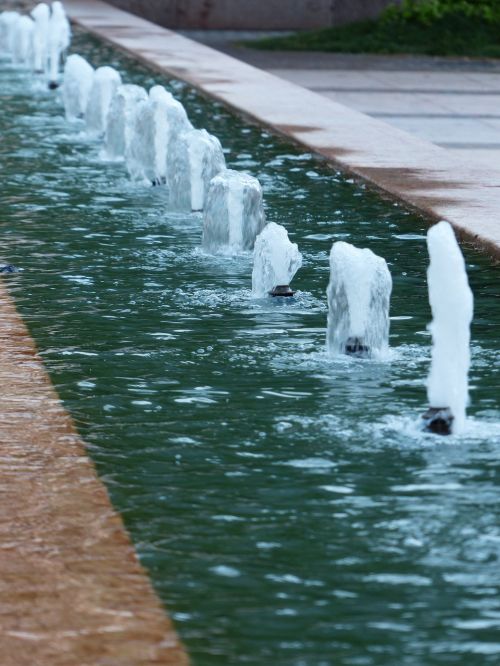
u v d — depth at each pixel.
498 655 8.73
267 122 33.88
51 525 10.55
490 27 64.06
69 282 19.02
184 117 26.94
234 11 77.38
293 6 77.50
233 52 62.94
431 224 22.92
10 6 66.25
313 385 14.34
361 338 15.43
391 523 10.75
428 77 52.41
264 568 9.92
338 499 11.23
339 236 22.08
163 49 50.72
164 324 16.84
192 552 10.16
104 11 66.44
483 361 15.27
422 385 14.36
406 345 15.96
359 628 9.05
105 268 19.94
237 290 18.67
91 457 12.11
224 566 9.93
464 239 21.59
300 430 12.91
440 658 8.69
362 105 42.78
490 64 58.59
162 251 21.17
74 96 34.91
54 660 8.48
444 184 25.95
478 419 13.29
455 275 12.69
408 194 24.83
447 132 36.53
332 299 15.51
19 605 9.20
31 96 39.81
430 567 9.98
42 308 17.58
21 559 9.91
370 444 12.52
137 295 18.33
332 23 77.88
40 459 12.02
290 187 26.42
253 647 8.77
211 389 14.18
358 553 10.20
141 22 61.75
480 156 31.89
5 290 18.48
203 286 18.91
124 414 13.32
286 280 18.30
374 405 13.69
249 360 15.26
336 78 51.50
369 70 54.94
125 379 14.51
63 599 9.30
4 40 52.84
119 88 30.00
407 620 9.18
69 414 13.30
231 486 11.47
